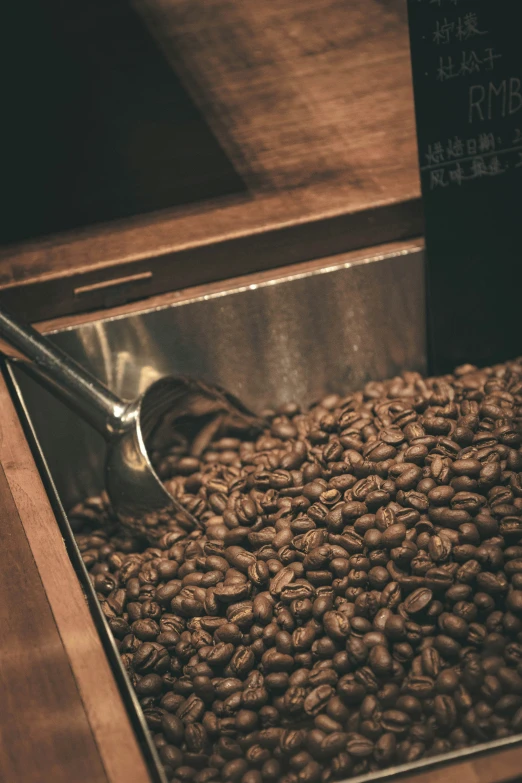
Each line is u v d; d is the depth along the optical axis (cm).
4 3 93
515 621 49
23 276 62
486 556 50
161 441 60
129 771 44
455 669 48
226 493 59
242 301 62
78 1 92
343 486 55
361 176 65
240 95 74
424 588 50
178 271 63
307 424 62
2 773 44
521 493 52
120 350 63
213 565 55
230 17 84
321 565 52
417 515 52
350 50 77
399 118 69
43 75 80
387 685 48
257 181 66
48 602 49
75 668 47
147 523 58
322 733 47
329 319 63
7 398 57
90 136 73
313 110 71
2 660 47
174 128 72
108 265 62
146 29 85
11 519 52
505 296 62
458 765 44
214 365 64
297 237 63
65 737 45
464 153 59
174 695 51
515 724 46
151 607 54
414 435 56
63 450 62
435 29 56
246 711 49
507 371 62
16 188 69
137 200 66
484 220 60
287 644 50
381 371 65
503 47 57
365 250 64
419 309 64
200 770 48
